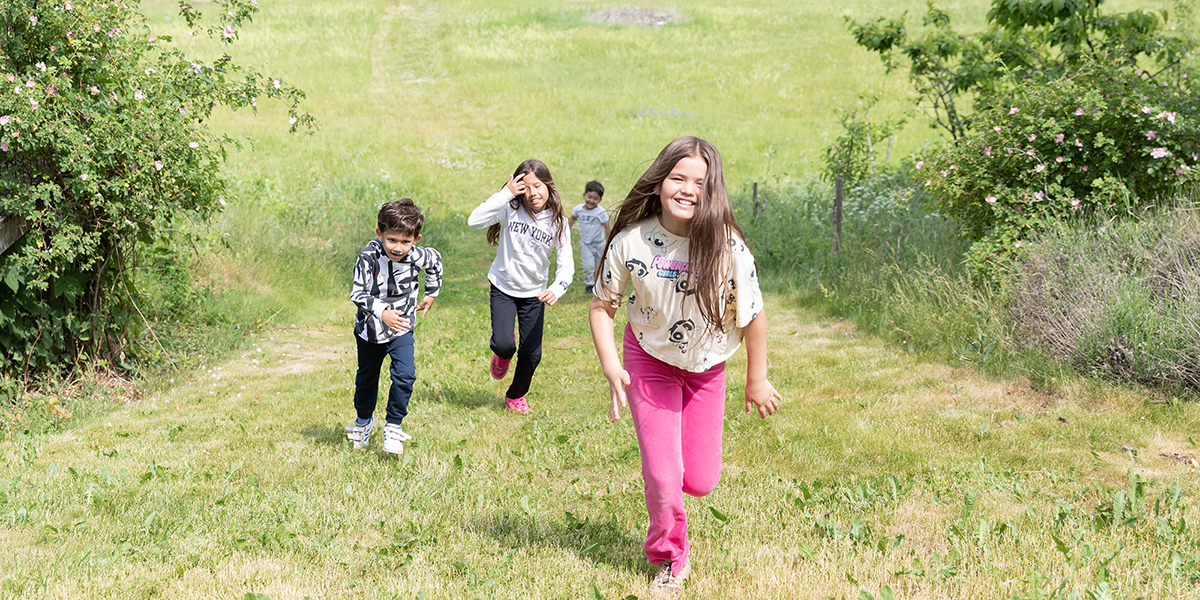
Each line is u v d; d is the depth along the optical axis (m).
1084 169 7.13
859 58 28.61
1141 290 5.91
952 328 6.82
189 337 7.57
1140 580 3.23
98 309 6.41
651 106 24.25
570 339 8.11
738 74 27.28
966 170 7.54
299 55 28.06
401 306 4.75
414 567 3.46
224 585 3.28
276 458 4.77
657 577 3.32
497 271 5.63
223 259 9.36
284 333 8.31
